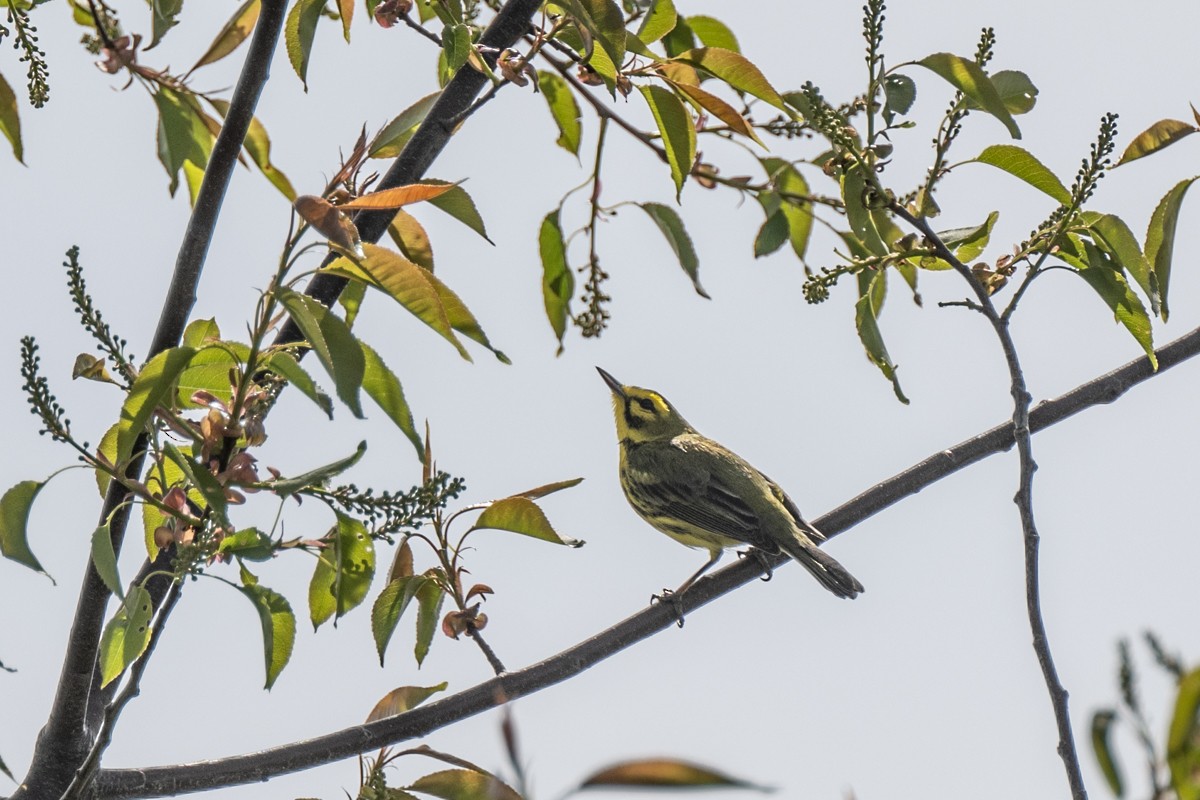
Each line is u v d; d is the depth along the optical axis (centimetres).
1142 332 1162
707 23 1435
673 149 1229
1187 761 516
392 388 942
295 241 930
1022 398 1076
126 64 1225
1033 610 1016
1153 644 535
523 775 470
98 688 1177
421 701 1170
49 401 914
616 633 1341
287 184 1314
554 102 1466
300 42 1173
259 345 915
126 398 909
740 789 472
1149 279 1142
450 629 1189
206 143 1304
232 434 920
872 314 1220
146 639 931
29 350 909
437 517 1149
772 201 1513
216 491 877
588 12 1124
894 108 1130
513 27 1285
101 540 928
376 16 1245
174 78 1286
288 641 987
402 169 1264
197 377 1003
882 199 1120
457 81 1284
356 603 1002
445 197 1207
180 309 1058
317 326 892
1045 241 1166
